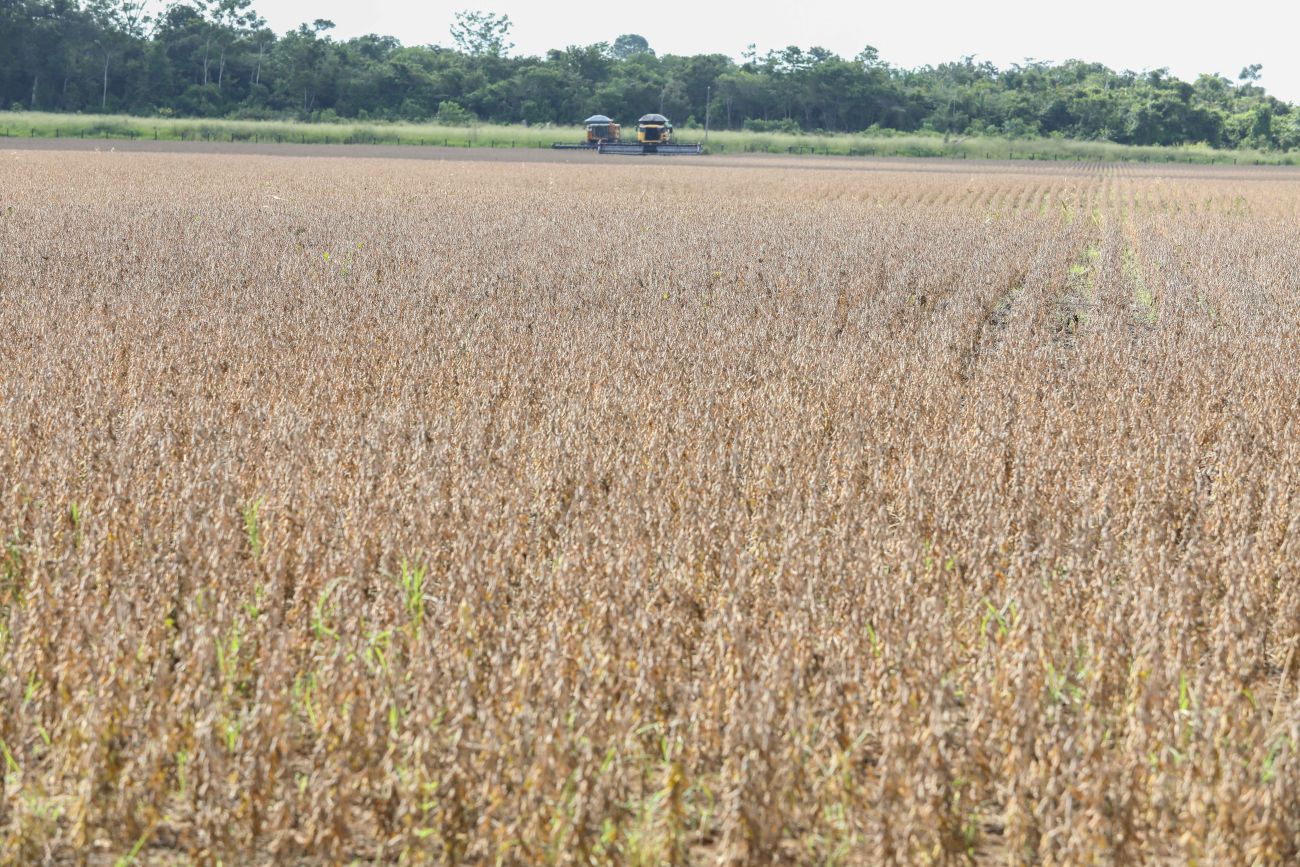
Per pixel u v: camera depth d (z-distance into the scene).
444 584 10.08
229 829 7.30
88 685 8.17
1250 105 198.88
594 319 23.55
